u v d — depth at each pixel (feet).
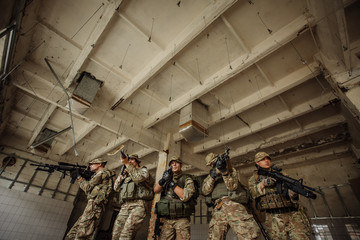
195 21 10.16
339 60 9.36
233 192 6.23
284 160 22.40
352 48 8.12
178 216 6.31
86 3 9.89
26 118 19.17
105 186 9.61
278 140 18.67
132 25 10.42
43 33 11.20
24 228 20.20
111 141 21.99
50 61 12.88
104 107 15.51
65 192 24.14
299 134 17.39
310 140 19.20
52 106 16.35
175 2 9.70
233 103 15.26
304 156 21.25
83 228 8.59
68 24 10.90
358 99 8.38
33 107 17.71
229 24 10.16
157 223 6.62
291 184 6.61
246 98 14.61
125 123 16.67
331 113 15.85
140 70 13.34
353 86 8.68
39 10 10.13
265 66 12.46
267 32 10.61
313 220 19.90
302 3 9.30
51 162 23.48
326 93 13.84
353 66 8.86
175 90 14.80
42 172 23.09
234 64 11.93
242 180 24.81
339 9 6.96
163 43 11.57
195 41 11.35
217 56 12.10
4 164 20.81
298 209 6.98
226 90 14.38
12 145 21.81
